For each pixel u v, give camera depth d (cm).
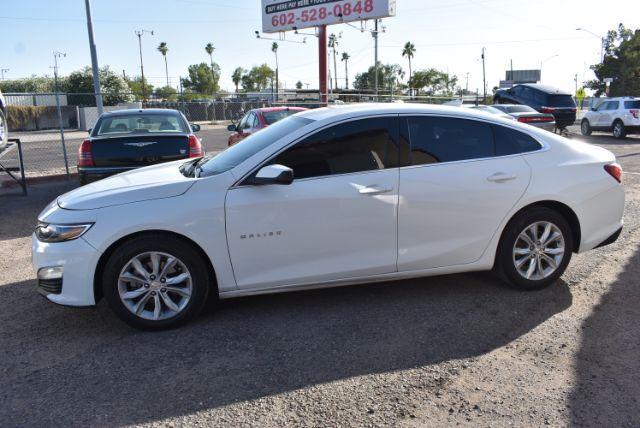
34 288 504
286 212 403
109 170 760
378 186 416
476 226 441
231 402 305
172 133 796
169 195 393
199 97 3328
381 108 437
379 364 346
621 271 513
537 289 467
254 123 1177
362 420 286
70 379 334
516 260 457
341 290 479
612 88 4572
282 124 464
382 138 427
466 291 471
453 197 431
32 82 4906
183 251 394
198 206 391
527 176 447
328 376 332
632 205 809
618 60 4528
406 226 426
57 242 384
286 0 2712
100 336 396
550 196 451
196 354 364
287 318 421
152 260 392
